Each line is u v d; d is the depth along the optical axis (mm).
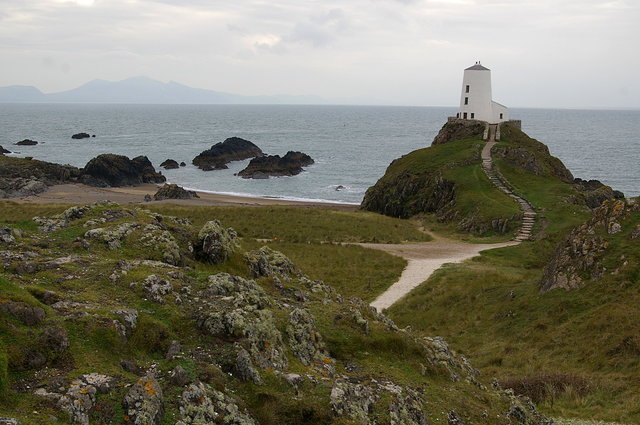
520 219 54656
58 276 14875
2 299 11391
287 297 18641
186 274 16672
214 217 59375
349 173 127375
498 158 74750
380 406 12930
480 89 89000
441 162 76062
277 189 106312
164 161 140875
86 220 20344
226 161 141125
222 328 13430
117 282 14828
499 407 16031
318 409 11781
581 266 29016
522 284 33219
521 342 25750
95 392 10094
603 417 17312
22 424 8531
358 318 17031
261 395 11836
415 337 18422
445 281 36594
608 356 21938
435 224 62562
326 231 54844
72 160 142500
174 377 11211
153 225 20078
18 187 88812
